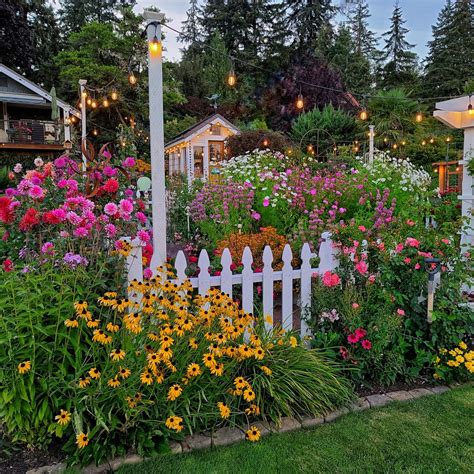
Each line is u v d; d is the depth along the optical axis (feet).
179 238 19.66
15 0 70.90
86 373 6.52
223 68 75.25
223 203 16.16
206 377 7.09
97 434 6.26
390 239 9.38
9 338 5.98
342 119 52.85
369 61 86.99
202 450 6.52
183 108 73.67
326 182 17.78
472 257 9.60
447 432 7.01
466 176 15.39
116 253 7.91
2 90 53.21
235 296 11.01
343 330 8.89
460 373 8.68
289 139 53.67
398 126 48.85
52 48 80.94
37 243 9.41
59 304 6.46
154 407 6.50
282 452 6.50
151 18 8.55
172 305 6.98
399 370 8.55
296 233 13.41
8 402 6.14
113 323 7.00
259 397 7.14
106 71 60.75
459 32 81.61
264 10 86.53
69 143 21.13
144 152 57.16
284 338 8.27
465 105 15.29
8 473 5.90
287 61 75.66
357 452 6.51
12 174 11.81
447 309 9.02
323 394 7.64
